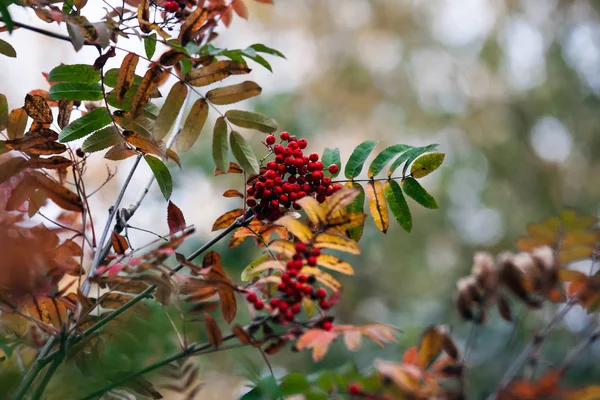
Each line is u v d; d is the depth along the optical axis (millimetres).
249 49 1054
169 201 1062
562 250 1191
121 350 1087
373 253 3211
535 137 3758
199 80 1064
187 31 1070
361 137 3934
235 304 1028
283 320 1007
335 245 1024
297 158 1098
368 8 4199
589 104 3646
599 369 1919
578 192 3541
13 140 1058
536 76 3861
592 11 3754
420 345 1064
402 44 4176
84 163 1121
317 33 4125
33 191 1070
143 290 1056
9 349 1056
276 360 2078
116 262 1067
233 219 1123
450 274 3334
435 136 3975
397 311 3092
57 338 1032
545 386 1033
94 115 1079
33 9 1072
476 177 3729
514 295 1188
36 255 1031
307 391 1070
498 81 3961
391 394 1058
